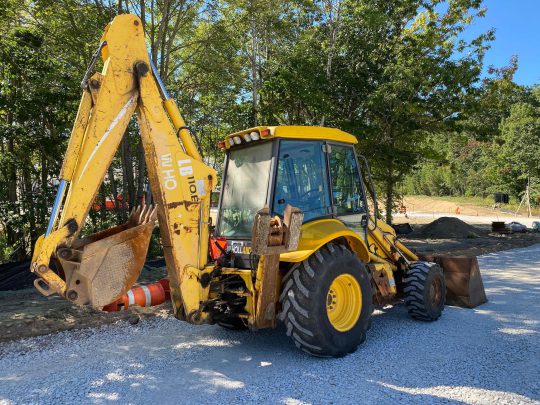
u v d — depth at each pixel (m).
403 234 19.17
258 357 4.36
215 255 4.73
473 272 6.35
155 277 8.58
